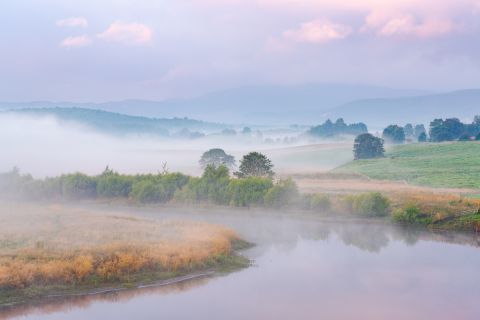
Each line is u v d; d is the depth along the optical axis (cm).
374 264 6956
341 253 7581
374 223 9950
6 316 4906
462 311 5228
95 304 5253
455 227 9238
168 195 12912
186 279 6088
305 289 5841
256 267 6744
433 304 5419
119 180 13538
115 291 5588
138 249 6425
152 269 6103
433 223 9481
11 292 5244
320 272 6538
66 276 5556
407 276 6388
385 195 11425
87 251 6231
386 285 6025
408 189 13450
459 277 6372
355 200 10475
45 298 5278
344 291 5803
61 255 6069
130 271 5928
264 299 5500
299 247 7969
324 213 10738
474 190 13412
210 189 12338
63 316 4941
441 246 8069
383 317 5053
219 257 6750
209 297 5522
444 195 11169
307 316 5056
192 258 6391
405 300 5531
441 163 19175
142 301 5369
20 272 5394
